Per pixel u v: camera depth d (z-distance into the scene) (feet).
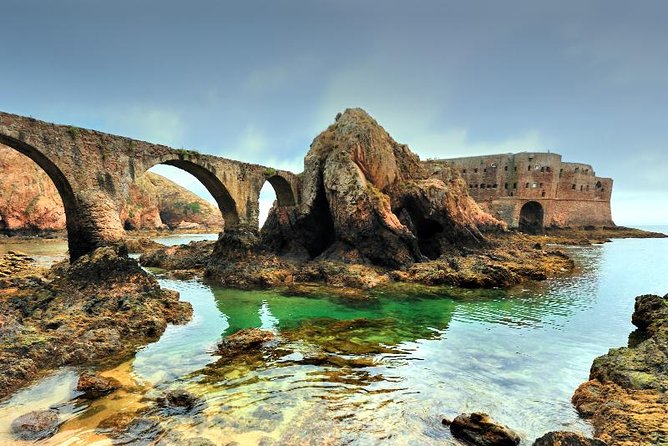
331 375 42.75
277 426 32.04
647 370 38.04
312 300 81.00
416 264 110.93
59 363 43.32
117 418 32.58
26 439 29.27
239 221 127.44
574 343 54.95
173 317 63.57
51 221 300.20
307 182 137.90
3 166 280.92
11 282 79.00
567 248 216.54
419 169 156.46
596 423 32.17
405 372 43.93
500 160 281.74
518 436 30.27
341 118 141.69
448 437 30.94
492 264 107.65
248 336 52.31
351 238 116.47
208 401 36.09
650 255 178.91
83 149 83.20
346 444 29.71
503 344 54.24
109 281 70.49
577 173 302.66
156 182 552.00
